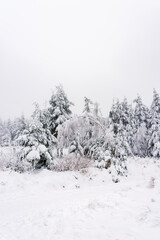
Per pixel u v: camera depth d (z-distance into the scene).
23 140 15.89
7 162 15.77
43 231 4.96
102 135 18.17
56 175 14.26
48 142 17.09
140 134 34.44
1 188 11.33
